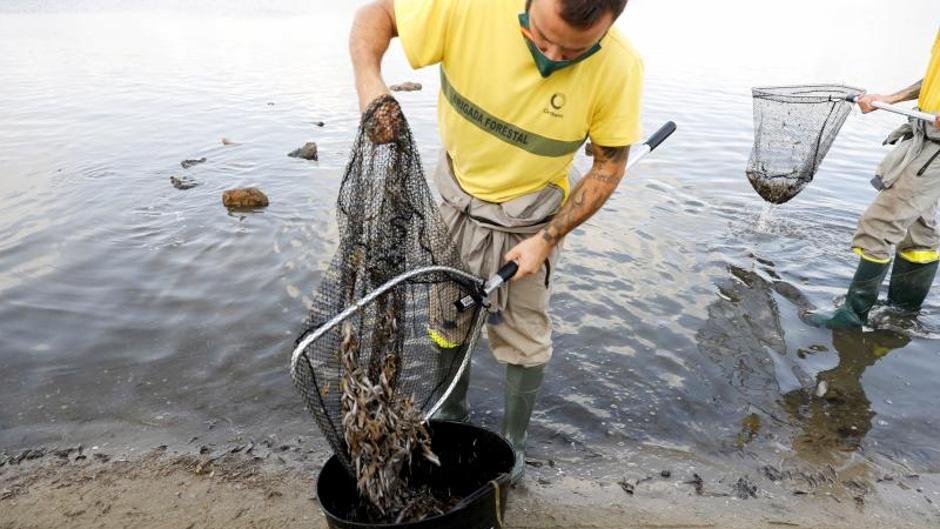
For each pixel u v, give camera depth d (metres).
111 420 3.46
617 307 4.53
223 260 4.97
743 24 20.80
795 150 5.34
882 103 4.39
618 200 6.24
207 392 3.67
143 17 17.38
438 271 2.34
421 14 2.31
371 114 2.08
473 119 2.50
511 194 2.67
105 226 5.44
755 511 2.98
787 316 4.54
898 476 3.22
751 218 5.99
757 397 3.76
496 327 2.96
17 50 12.50
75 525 2.83
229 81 10.48
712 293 4.76
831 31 19.78
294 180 6.48
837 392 3.82
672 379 3.87
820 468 3.26
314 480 3.10
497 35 2.29
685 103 9.92
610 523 2.89
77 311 4.30
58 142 7.45
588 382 3.82
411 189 2.28
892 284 4.71
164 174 6.56
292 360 2.01
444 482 2.78
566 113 2.39
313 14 18.67
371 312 2.39
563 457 3.31
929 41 17.78
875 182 4.31
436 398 2.96
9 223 5.44
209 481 3.09
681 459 3.31
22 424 3.41
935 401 3.77
